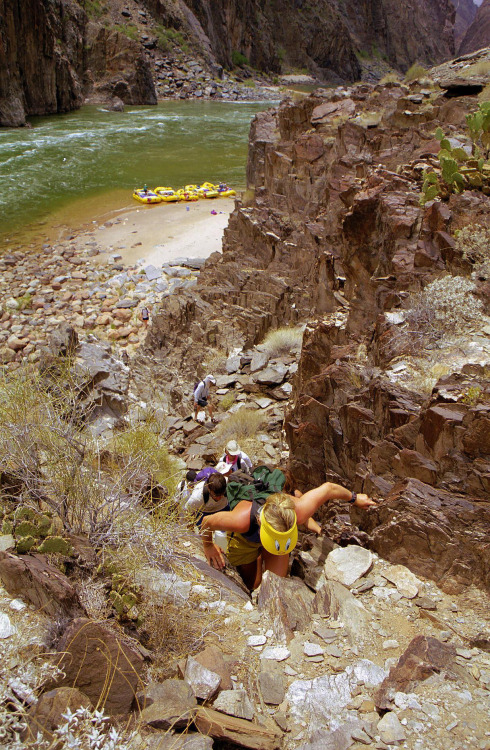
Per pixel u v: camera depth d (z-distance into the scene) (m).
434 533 4.62
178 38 93.25
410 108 17.84
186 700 3.24
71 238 30.06
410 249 8.59
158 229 30.80
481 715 3.33
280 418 10.81
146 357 15.68
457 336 6.92
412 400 5.91
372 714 3.40
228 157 47.59
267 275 16.70
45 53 62.25
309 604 4.32
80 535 4.27
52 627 3.39
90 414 6.95
